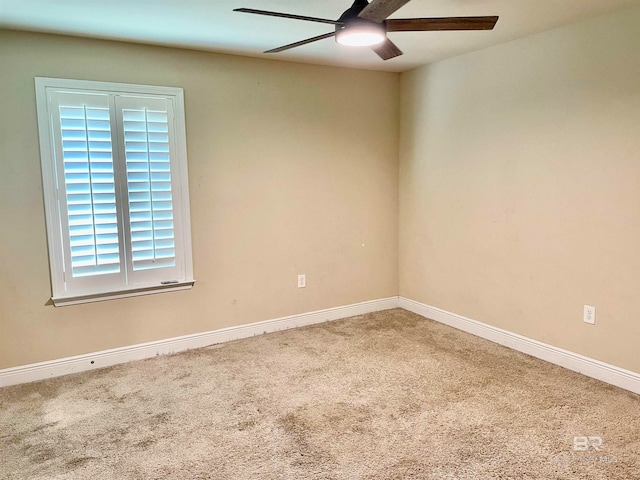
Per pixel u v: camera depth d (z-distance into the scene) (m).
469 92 3.66
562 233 3.07
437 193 4.09
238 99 3.59
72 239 3.08
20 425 2.48
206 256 3.60
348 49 3.39
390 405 2.64
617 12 2.64
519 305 3.42
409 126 4.33
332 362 3.28
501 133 3.43
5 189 2.88
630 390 2.77
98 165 3.10
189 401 2.73
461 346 3.57
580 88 2.87
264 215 3.82
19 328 3.01
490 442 2.25
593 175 2.85
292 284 4.04
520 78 3.24
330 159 4.09
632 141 2.64
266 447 2.25
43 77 2.90
